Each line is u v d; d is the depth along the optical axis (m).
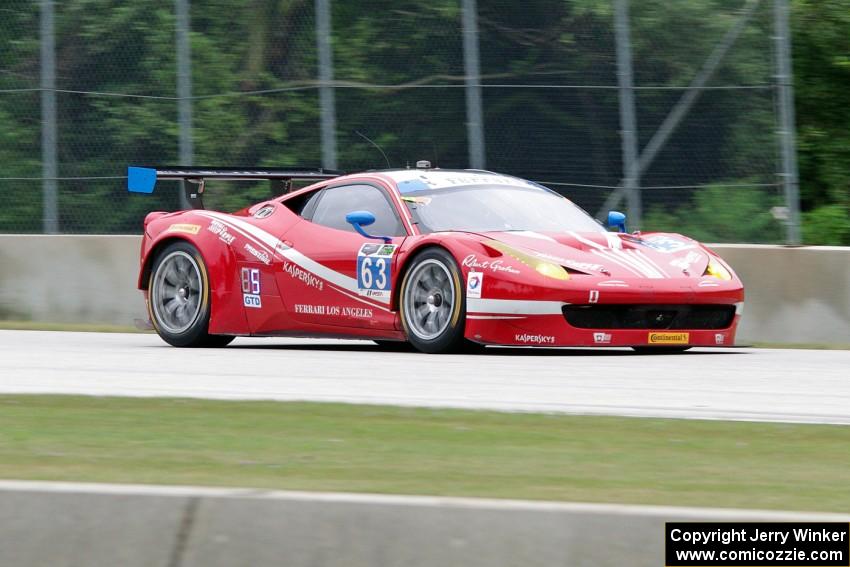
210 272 30.34
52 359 26.03
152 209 40.97
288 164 40.12
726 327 27.00
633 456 13.63
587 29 38.62
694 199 37.91
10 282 40.91
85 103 41.06
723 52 37.97
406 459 13.41
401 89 39.50
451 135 39.22
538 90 38.84
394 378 21.41
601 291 25.05
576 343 25.16
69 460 13.28
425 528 8.98
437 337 26.33
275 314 29.27
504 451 13.95
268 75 40.38
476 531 8.92
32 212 41.25
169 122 40.84
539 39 38.88
